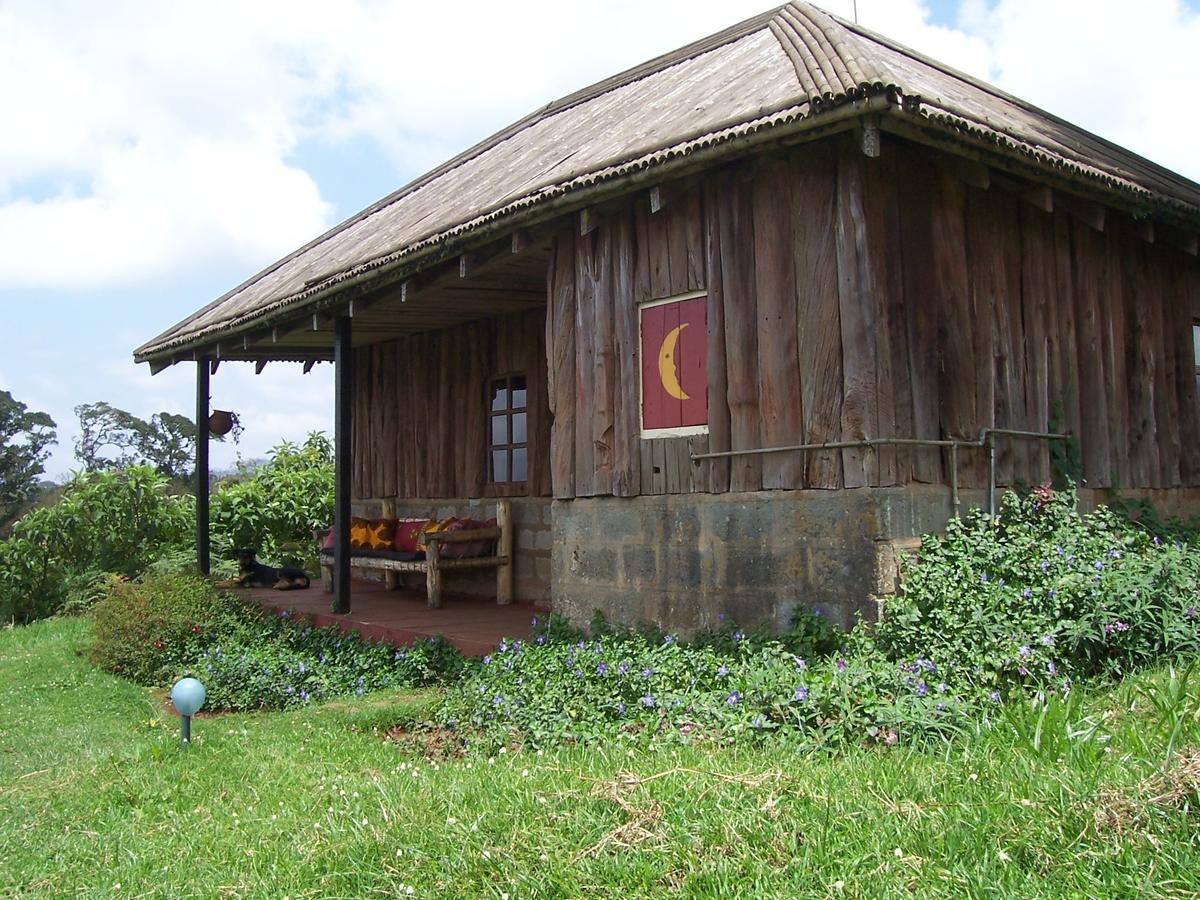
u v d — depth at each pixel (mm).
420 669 8211
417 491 12703
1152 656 5602
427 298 10289
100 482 16969
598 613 7516
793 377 6438
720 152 6051
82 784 5477
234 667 8391
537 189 7203
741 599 6660
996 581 6035
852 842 3383
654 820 3688
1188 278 9641
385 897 3465
